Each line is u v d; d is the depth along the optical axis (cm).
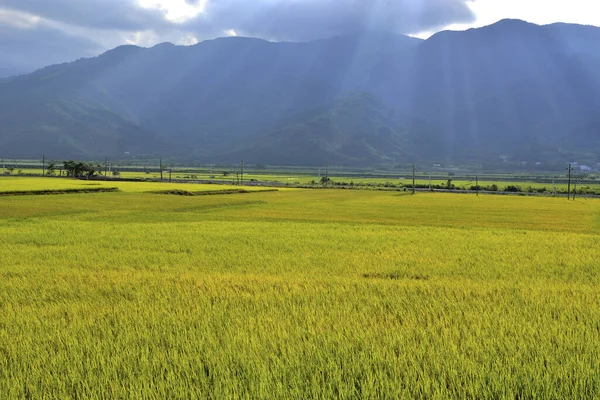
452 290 1122
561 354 630
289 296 1028
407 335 716
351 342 685
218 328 764
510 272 1488
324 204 6250
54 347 686
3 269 1430
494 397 510
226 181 12581
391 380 541
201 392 521
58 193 6369
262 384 525
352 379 545
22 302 1010
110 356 639
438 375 564
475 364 588
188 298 1017
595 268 1564
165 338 715
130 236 2408
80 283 1204
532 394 509
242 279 1265
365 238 2466
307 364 591
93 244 2102
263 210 5144
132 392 519
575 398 501
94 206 4838
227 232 2672
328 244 2184
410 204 6544
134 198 6012
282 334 718
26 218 3544
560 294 1086
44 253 1820
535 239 2494
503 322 801
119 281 1230
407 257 1792
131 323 808
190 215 4275
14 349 665
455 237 2572
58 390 535
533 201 7725
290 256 1808
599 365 583
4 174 12912
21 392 533
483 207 6166
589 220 4431
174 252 1919
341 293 1077
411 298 1026
